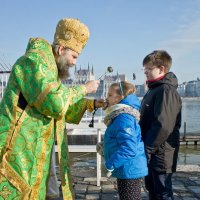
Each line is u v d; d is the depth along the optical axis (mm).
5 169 2510
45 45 2678
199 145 22797
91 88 2855
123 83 3383
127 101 3326
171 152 3504
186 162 16734
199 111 84375
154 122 3367
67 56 2736
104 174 6277
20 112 2555
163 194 3508
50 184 2836
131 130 3217
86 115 10625
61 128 2734
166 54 3596
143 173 3275
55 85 2502
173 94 3420
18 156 2518
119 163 3174
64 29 2730
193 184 5688
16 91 2553
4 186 2514
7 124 2547
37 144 2572
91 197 5031
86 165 7355
